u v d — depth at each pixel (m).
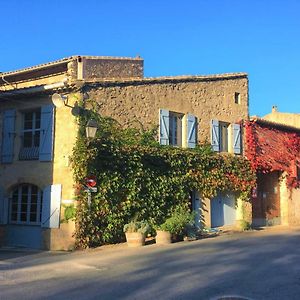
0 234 16.47
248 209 21.30
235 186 20.67
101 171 15.30
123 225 15.77
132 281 8.84
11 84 18.66
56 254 13.77
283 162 23.66
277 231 19.83
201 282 8.66
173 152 17.84
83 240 14.74
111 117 16.14
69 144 15.25
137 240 14.54
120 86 16.58
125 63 19.75
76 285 8.55
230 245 14.27
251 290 8.02
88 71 18.12
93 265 11.04
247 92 22.17
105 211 15.33
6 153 16.75
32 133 16.48
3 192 16.64
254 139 22.09
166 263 10.95
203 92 19.97
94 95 15.71
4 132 16.92
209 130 20.00
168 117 18.12
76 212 14.73
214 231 18.77
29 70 17.86
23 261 12.26
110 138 15.91
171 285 8.40
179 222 15.52
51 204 15.33
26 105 16.58
